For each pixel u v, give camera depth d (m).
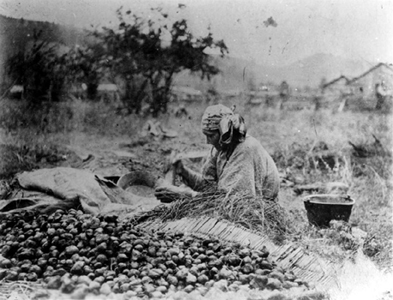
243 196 6.61
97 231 6.04
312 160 6.82
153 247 6.02
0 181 6.50
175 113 6.58
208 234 6.41
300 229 6.67
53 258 5.88
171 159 6.57
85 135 6.51
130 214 6.42
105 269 5.83
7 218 6.34
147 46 6.53
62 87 6.50
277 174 6.70
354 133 6.95
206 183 6.59
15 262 5.97
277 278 6.09
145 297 5.67
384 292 6.68
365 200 6.93
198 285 5.86
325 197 6.81
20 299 5.70
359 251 6.75
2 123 6.57
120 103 6.52
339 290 6.45
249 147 6.64
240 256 6.22
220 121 6.59
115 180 6.49
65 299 5.66
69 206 6.41
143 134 6.55
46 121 6.52
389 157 7.09
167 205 6.52
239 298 5.86
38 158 6.50
